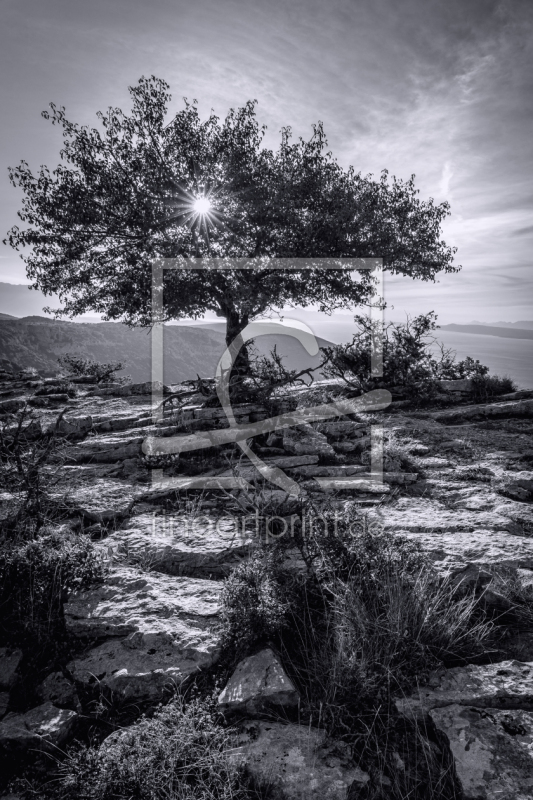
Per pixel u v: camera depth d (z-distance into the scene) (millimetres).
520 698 3084
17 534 4801
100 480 6992
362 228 14312
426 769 2734
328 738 2945
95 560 4684
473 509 5805
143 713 3209
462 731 2861
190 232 13750
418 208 15281
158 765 2750
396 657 3373
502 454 7938
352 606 3605
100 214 13398
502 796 2467
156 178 13375
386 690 3158
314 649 3621
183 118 14141
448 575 4160
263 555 4504
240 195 13477
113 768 2738
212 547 4977
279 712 3168
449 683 3256
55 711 3264
